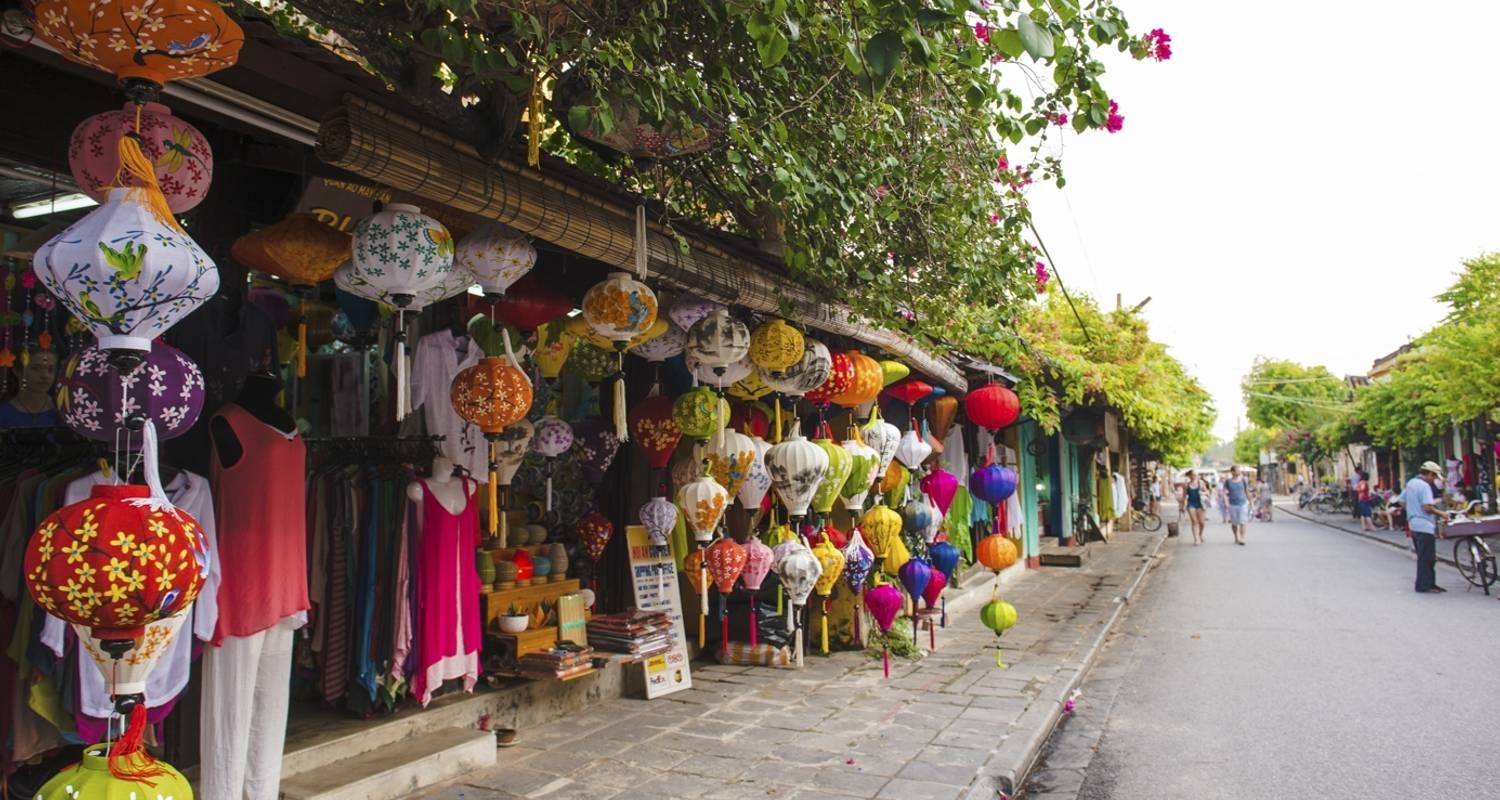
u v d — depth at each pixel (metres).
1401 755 5.95
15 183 3.98
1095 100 3.99
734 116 4.35
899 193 5.81
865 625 8.79
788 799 4.91
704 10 3.85
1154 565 19.02
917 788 5.07
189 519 2.53
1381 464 37.97
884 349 7.37
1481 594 13.40
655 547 7.47
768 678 7.71
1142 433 19.23
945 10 3.06
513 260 4.01
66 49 2.38
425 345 5.17
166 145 2.77
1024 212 6.82
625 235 4.29
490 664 6.16
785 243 5.23
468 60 3.09
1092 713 7.16
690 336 5.41
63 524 2.33
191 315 3.95
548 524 7.39
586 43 3.30
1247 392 59.59
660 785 5.13
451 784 5.12
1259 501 37.81
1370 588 14.41
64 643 3.38
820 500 6.52
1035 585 14.45
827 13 3.98
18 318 4.18
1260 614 11.96
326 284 4.91
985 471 7.55
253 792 3.99
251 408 3.95
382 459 5.27
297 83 3.16
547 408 7.31
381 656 5.13
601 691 6.94
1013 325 8.84
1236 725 6.76
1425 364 23.48
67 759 4.08
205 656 3.78
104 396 2.67
